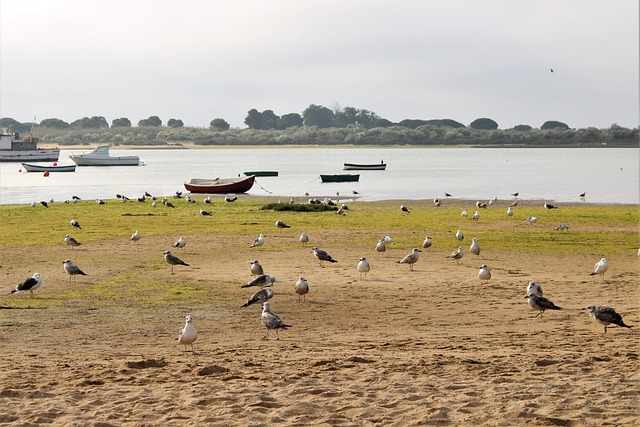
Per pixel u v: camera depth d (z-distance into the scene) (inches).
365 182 4525.1
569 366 625.6
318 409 504.7
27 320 887.1
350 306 984.3
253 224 2100.1
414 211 2551.7
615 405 507.8
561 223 2117.4
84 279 1189.7
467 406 508.4
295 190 3858.3
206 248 1592.0
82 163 7229.3
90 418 484.4
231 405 511.5
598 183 4360.2
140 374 605.6
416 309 964.6
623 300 1016.2
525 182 4480.8
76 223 1937.7
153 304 992.9
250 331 834.2
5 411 497.7
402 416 489.4
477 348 724.0
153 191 3870.6
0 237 1750.7
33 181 4751.5
